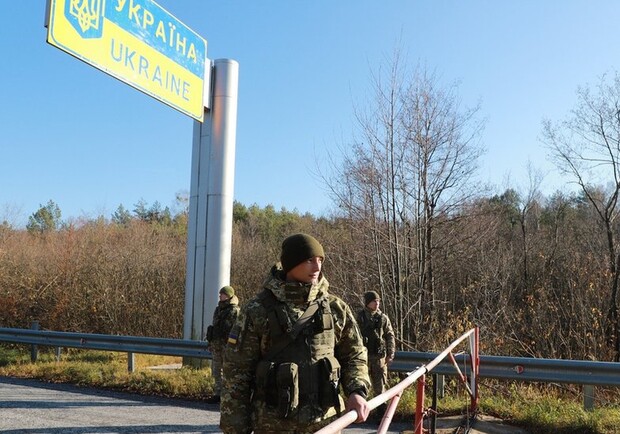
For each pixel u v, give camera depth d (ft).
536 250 83.20
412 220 47.21
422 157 47.03
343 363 10.02
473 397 24.71
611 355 41.09
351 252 48.93
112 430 22.86
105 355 44.55
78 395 30.63
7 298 68.59
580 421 23.06
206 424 24.34
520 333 45.80
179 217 158.81
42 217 194.90
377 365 25.64
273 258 85.71
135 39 34.42
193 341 35.53
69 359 42.96
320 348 9.41
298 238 9.66
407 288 46.03
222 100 40.27
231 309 29.09
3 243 88.17
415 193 47.01
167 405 28.45
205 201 39.78
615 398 29.09
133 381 33.04
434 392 20.61
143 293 68.64
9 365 40.42
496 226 64.49
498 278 57.62
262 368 9.16
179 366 40.34
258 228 140.46
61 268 69.26
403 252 47.16
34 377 36.78
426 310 46.39
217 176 39.68
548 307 46.01
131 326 66.74
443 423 24.16
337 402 9.36
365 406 9.14
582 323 42.75
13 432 22.25
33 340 42.11
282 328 9.30
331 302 9.97
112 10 32.94
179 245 87.92
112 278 67.97
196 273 39.45
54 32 29.30
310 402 9.08
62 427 23.18
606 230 68.28
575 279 56.39
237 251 89.76
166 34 36.83
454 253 52.44
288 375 8.95
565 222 100.73
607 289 53.72
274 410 9.04
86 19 31.24
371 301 26.07
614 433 22.00
